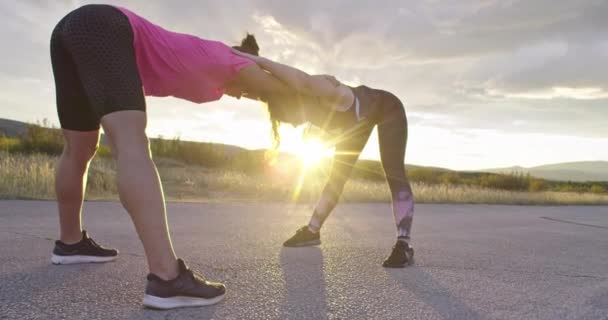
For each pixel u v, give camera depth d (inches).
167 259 82.0
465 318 85.2
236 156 725.9
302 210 313.7
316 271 119.8
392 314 85.8
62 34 86.0
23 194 288.2
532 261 150.6
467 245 182.4
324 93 117.7
